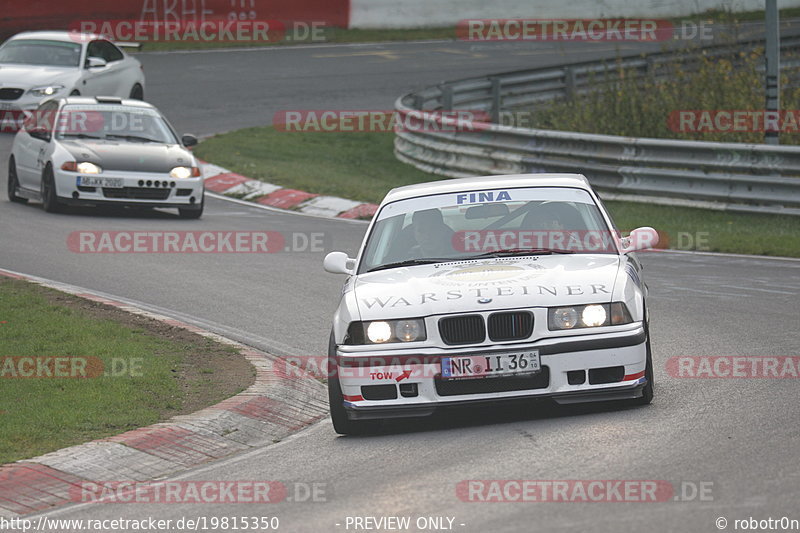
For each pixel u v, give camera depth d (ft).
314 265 173.06
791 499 62.90
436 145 274.77
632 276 92.43
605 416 87.56
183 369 109.91
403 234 100.12
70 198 206.59
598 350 86.22
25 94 284.82
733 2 336.49
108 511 72.54
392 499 69.26
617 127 282.77
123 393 98.94
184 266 170.50
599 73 346.54
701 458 72.59
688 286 151.33
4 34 428.56
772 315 129.08
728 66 285.23
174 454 85.40
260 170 263.70
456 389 86.63
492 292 88.07
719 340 116.26
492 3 490.49
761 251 179.63
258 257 178.91
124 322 129.39
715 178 215.72
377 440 87.97
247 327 132.05
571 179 105.09
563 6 489.67
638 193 228.63
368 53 436.76
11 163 226.79
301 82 376.48
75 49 299.79
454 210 101.91
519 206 101.35
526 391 86.38
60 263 168.55
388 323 87.76
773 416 83.35
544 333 86.53
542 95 339.36
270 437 93.09
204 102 345.10
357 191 244.83
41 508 74.13
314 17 468.34
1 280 150.00
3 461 81.15
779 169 208.74
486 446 81.15
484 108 326.44
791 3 500.74
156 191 208.54
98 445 83.92
